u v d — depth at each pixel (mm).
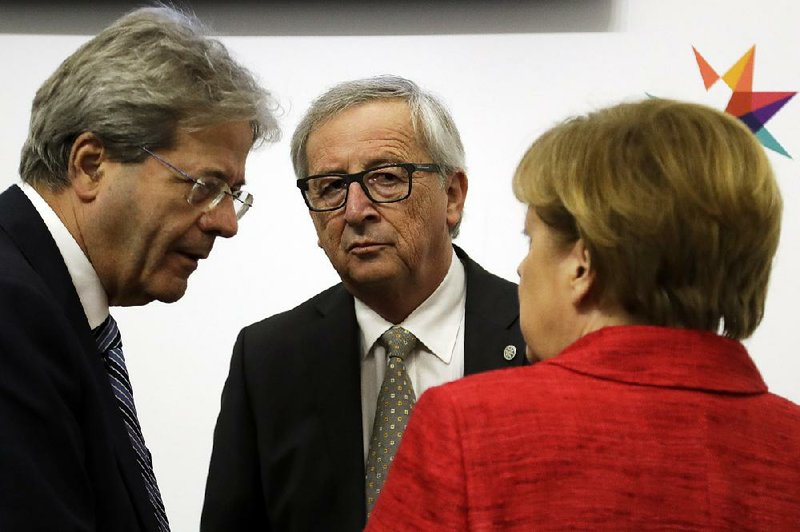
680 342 802
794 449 793
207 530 1457
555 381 797
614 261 805
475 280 1500
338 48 2154
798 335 2066
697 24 2111
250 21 2158
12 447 948
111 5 2174
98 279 1171
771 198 811
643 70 2117
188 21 1239
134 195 1140
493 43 2137
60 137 1130
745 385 812
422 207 1388
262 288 2156
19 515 937
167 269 1197
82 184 1135
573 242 841
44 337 1018
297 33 2156
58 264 1108
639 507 740
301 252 2156
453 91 2141
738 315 826
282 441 1439
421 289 1428
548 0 2133
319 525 1392
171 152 1146
